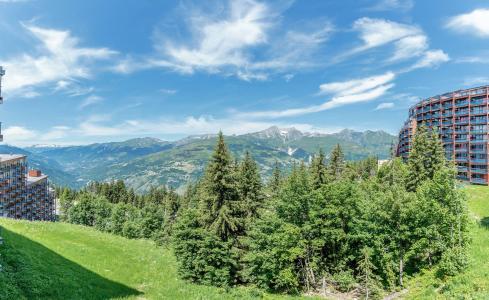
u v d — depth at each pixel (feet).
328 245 125.49
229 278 116.16
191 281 112.68
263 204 147.02
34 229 123.75
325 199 120.57
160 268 120.37
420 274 113.91
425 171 181.27
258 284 116.37
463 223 103.91
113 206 359.05
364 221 115.44
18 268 75.61
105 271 101.30
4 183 353.10
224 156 124.77
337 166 218.18
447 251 99.91
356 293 115.34
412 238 112.88
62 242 115.55
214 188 123.54
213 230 119.14
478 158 312.29
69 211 369.71
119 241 151.02
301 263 122.11
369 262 107.24
